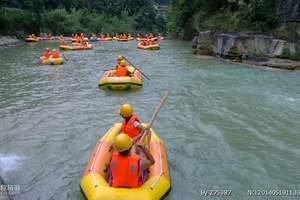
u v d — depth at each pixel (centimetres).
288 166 731
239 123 977
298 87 1403
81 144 830
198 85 1448
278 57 1994
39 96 1272
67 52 2873
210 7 3478
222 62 2123
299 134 902
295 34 2100
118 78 1349
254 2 2492
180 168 716
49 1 6188
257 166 729
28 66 2028
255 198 614
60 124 963
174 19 4675
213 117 1027
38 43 3981
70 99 1227
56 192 628
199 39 2602
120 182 526
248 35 2134
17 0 5388
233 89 1372
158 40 4378
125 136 527
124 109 664
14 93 1322
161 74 1712
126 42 4212
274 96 1263
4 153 782
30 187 644
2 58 2430
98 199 504
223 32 2452
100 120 996
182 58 2350
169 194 614
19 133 898
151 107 1123
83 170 707
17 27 4388
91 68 1955
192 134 893
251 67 1911
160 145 687
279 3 2338
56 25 5472
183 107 1123
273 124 973
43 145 825
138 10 8175
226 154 783
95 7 7250
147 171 588
